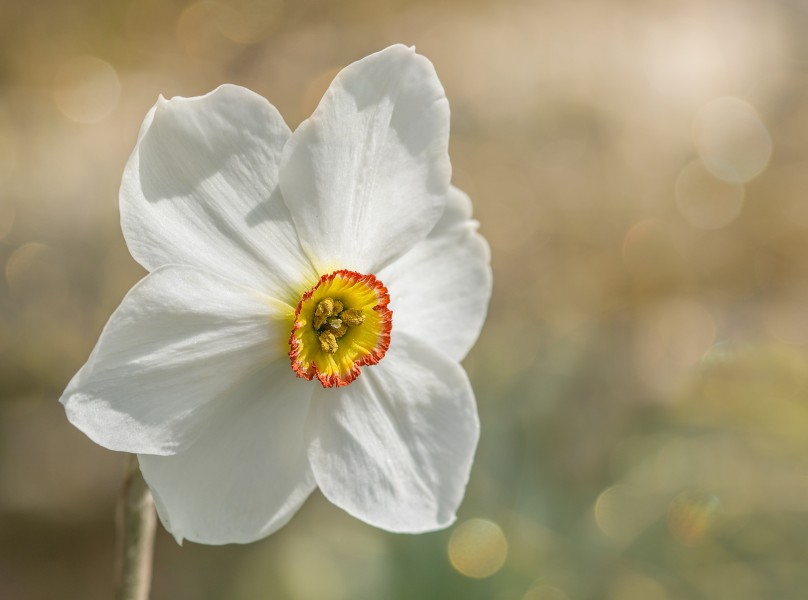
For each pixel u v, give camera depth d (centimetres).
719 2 86
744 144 77
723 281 73
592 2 80
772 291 73
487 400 52
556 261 68
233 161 28
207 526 29
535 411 53
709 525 48
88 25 66
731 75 80
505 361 56
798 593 46
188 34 69
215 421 29
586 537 48
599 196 70
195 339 28
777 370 55
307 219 29
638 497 51
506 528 46
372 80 29
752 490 50
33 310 58
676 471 52
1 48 64
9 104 64
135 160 28
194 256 28
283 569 48
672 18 82
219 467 29
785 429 53
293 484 29
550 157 71
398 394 30
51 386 57
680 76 79
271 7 71
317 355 29
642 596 46
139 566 29
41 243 59
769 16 86
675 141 76
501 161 69
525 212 68
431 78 29
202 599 51
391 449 29
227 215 29
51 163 62
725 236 73
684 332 68
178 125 28
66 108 65
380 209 29
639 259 70
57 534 54
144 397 28
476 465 48
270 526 29
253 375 29
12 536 53
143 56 68
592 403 57
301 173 29
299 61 70
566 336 61
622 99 75
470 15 75
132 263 60
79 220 61
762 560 47
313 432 29
